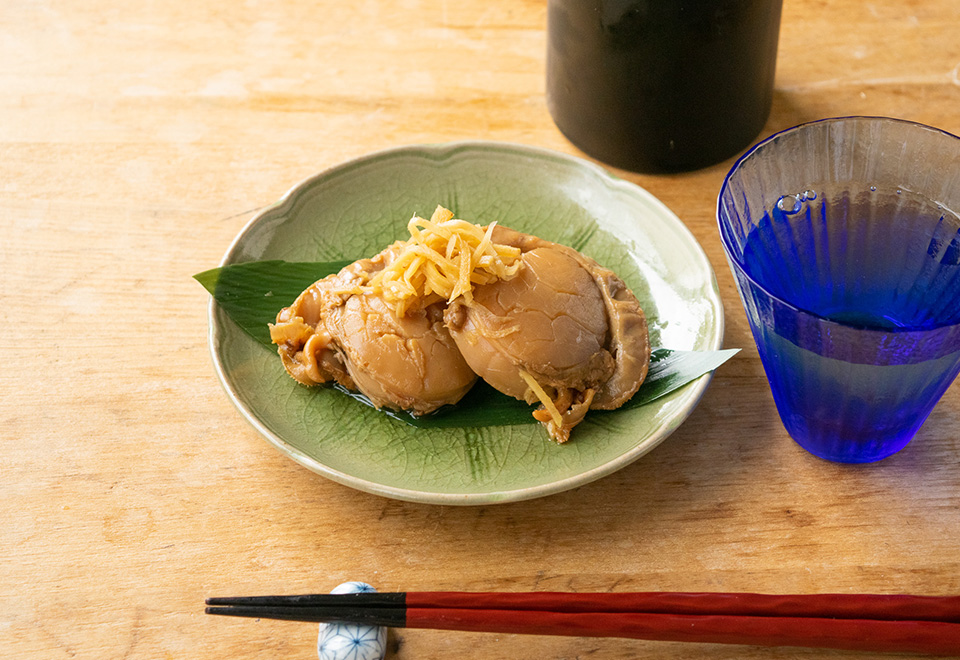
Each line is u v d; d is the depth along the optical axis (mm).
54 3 744
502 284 529
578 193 605
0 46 711
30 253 608
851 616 476
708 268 560
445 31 723
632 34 577
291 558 509
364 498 524
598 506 521
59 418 547
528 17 732
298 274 572
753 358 565
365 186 608
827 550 509
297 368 542
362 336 530
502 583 503
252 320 558
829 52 694
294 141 661
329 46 714
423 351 530
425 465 518
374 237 597
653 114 604
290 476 530
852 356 480
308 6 745
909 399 497
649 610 477
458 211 605
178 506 522
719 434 542
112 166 648
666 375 535
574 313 531
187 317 584
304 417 535
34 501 523
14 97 681
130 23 728
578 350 525
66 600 498
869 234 531
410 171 613
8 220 622
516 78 693
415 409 534
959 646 469
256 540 513
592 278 549
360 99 682
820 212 537
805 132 527
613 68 592
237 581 503
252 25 728
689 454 536
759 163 526
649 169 630
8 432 543
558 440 523
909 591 499
